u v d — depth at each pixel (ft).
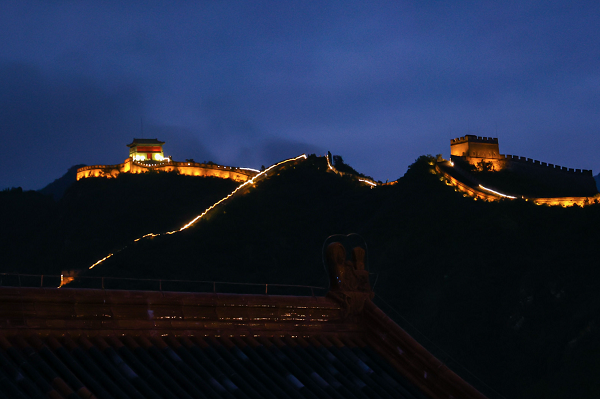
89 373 23.30
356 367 30.27
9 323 23.17
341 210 492.95
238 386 25.71
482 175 479.82
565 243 366.43
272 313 29.84
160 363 25.13
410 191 462.19
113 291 25.70
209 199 549.54
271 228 479.00
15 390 20.90
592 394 265.75
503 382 298.15
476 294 343.67
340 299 32.04
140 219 531.09
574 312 315.99
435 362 31.50
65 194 599.98
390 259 396.16
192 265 432.66
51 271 497.05
